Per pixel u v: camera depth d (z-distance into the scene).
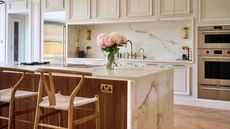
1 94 2.49
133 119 2.08
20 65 3.31
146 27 5.78
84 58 5.99
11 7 7.10
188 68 4.82
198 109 4.51
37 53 6.80
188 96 4.87
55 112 2.37
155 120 2.53
